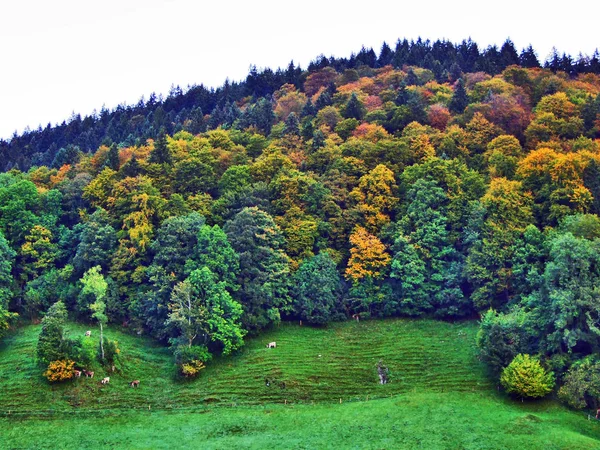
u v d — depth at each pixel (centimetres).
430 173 12188
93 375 8412
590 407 7394
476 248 10419
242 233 10675
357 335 10075
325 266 10812
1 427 7131
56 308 8681
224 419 7394
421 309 10669
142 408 7844
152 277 10056
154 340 9988
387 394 8112
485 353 8256
